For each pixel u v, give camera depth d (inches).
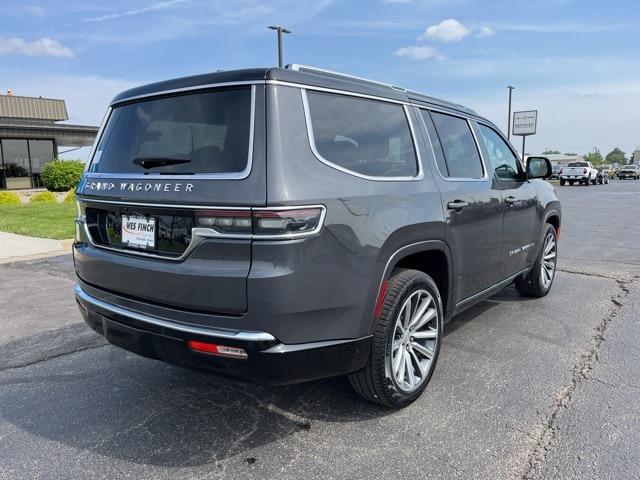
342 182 109.3
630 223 510.0
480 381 144.7
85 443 116.9
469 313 207.5
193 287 102.0
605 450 110.4
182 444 116.0
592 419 123.2
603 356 161.2
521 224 193.5
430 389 140.2
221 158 103.5
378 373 119.2
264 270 96.6
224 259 99.6
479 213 157.9
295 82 108.2
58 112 1128.8
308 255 100.0
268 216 96.0
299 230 98.4
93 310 124.8
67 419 128.0
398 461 107.9
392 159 129.5
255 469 106.1
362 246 110.3
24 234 431.5
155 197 108.3
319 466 106.7
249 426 123.3
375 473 104.0
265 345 98.3
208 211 100.0
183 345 105.2
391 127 131.7
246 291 97.0
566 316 202.1
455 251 145.9
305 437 118.0
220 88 108.5
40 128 923.4
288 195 97.6
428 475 103.1
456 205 144.4
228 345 99.4
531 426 120.6
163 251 109.0
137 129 121.4
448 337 180.2
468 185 155.9
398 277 124.5
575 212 631.8
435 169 143.1
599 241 390.0
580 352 164.9
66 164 943.7
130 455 111.8
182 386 145.7
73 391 143.4
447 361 159.0
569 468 104.4
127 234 117.6
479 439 115.5
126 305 116.3
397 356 125.2
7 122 1021.2
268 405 133.4
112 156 125.6
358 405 132.5
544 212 216.8
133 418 128.0
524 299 227.0
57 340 183.9
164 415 129.3
